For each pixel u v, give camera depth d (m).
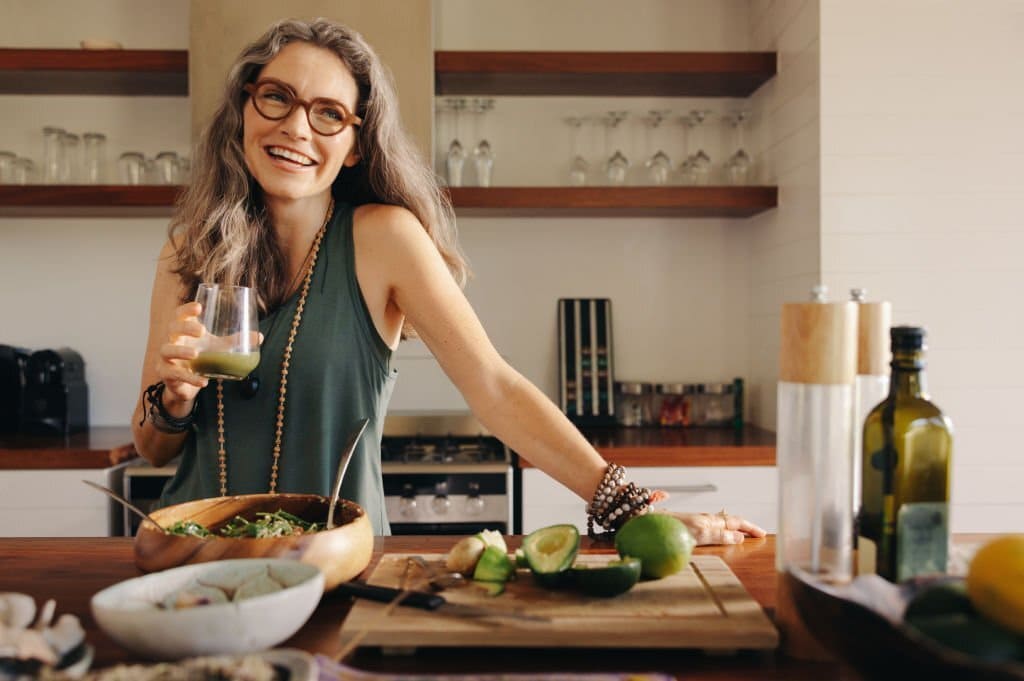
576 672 0.75
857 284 2.50
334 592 0.90
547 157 3.13
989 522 2.54
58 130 2.81
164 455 1.51
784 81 2.78
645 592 0.88
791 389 0.80
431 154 2.63
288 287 1.45
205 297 1.13
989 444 2.54
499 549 0.94
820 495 0.79
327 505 1.05
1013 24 2.51
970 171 2.51
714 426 3.13
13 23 3.05
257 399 1.40
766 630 0.78
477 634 0.77
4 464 2.46
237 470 1.40
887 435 0.81
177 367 1.15
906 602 0.66
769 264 2.95
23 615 0.70
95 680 0.60
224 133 1.42
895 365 0.82
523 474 2.54
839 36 2.48
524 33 3.13
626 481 1.20
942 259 2.51
